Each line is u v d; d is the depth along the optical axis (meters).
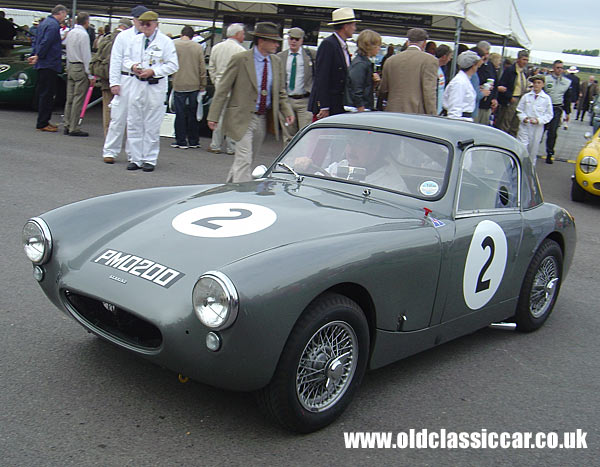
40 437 2.71
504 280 4.04
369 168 3.90
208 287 2.52
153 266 2.88
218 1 14.35
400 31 16.75
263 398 2.76
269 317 2.55
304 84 9.00
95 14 19.72
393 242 3.11
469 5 10.24
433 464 2.80
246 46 14.05
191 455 2.68
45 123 11.01
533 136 11.10
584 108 29.88
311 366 2.83
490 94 10.13
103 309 3.04
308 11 13.58
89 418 2.89
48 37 10.54
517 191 4.26
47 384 3.16
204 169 9.00
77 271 3.03
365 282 2.93
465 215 3.71
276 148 11.65
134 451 2.67
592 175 9.13
